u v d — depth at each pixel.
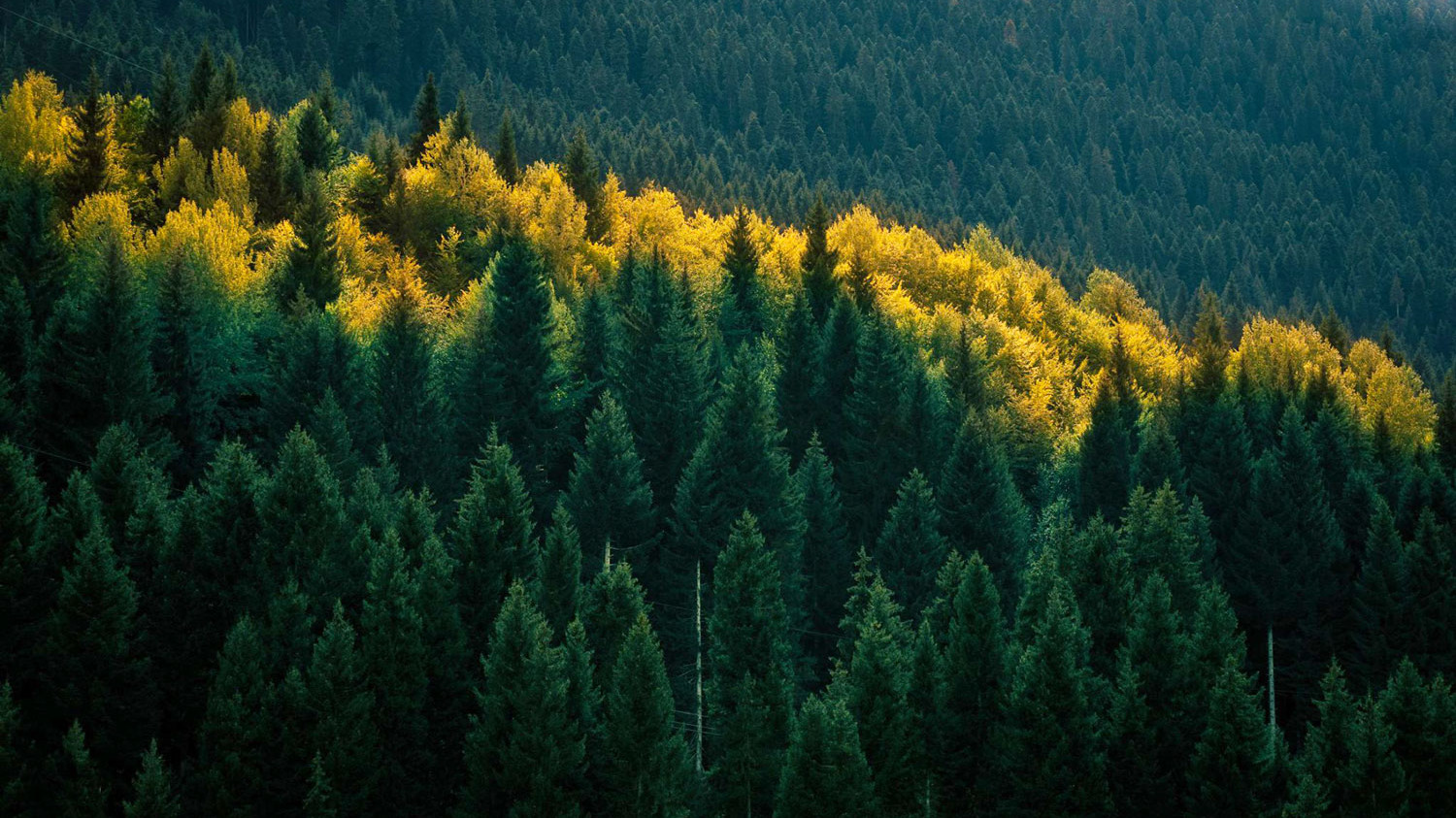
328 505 59.97
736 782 57.44
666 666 72.88
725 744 59.06
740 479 76.25
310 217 97.00
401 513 63.34
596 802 54.84
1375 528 78.81
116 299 69.94
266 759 51.31
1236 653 64.75
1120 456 94.94
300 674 52.84
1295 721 79.19
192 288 78.25
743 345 84.81
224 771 50.03
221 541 58.06
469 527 61.75
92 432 67.62
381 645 54.78
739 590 63.12
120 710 51.81
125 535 58.47
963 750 59.78
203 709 54.97
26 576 53.31
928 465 89.81
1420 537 77.12
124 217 96.69
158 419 74.19
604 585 62.19
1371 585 77.75
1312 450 86.38
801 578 74.94
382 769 52.50
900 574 76.25
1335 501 97.50
